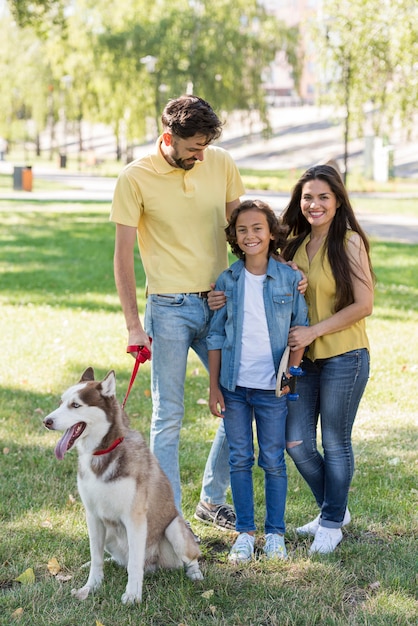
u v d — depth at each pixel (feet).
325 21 99.14
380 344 31.32
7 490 17.43
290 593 13.14
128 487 12.79
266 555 14.48
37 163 211.00
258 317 14.51
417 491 17.58
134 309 15.15
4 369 27.55
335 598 12.96
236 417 14.87
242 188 16.07
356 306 14.34
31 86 213.87
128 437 13.19
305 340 14.24
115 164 194.80
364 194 115.34
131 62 158.92
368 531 15.75
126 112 168.45
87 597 13.03
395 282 45.93
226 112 169.07
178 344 15.23
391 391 25.46
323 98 105.19
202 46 156.15
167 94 156.87
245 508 14.83
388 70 95.30
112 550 13.80
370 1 91.50
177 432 15.47
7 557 14.43
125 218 15.05
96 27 168.25
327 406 14.61
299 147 198.90
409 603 12.72
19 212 84.33
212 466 16.16
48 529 15.57
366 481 18.19
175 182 15.05
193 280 15.21
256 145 212.02
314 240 15.10
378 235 67.67
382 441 21.07
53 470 18.71
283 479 14.84
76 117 199.00
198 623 12.21
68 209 88.79
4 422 22.12
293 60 166.71
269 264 14.57
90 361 28.73
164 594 13.12
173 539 13.56
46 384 25.99
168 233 15.14
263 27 165.17
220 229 15.58
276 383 14.29
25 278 46.55
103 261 53.52
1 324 34.63
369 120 163.94
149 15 165.37
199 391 25.45
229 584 13.50
